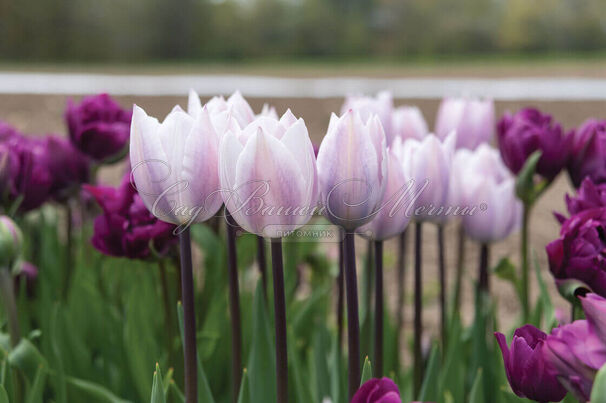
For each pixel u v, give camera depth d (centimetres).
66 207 126
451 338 104
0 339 100
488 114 117
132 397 111
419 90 724
